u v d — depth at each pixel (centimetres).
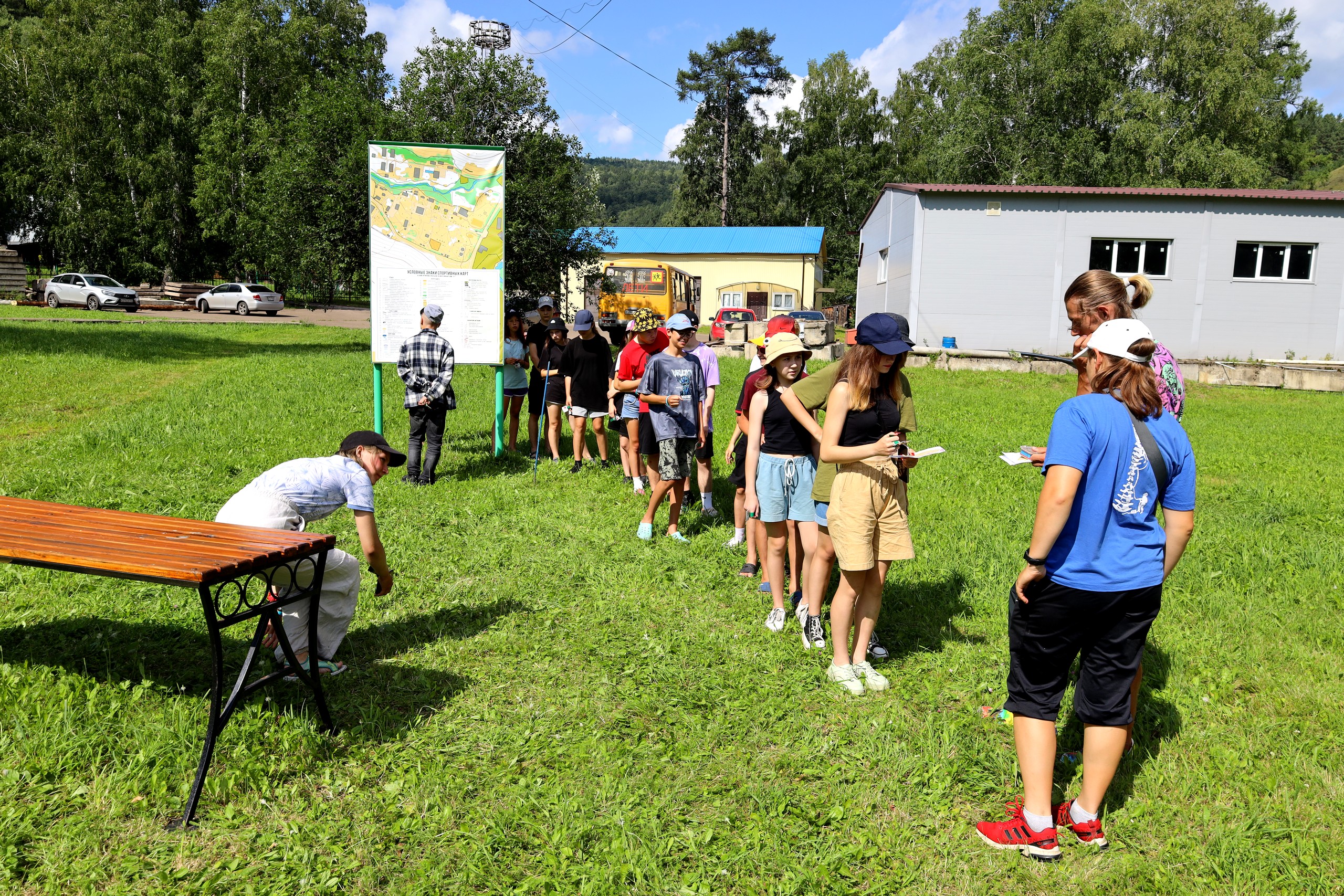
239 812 310
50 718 344
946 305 2514
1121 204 2436
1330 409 1794
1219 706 423
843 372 414
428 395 818
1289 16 4547
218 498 747
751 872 296
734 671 448
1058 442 292
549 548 647
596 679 433
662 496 677
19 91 4597
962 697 427
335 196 2555
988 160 4606
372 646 459
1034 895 291
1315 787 351
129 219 4531
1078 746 391
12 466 818
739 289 5144
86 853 283
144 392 1430
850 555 415
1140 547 292
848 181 5978
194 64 4747
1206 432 1392
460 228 955
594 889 280
